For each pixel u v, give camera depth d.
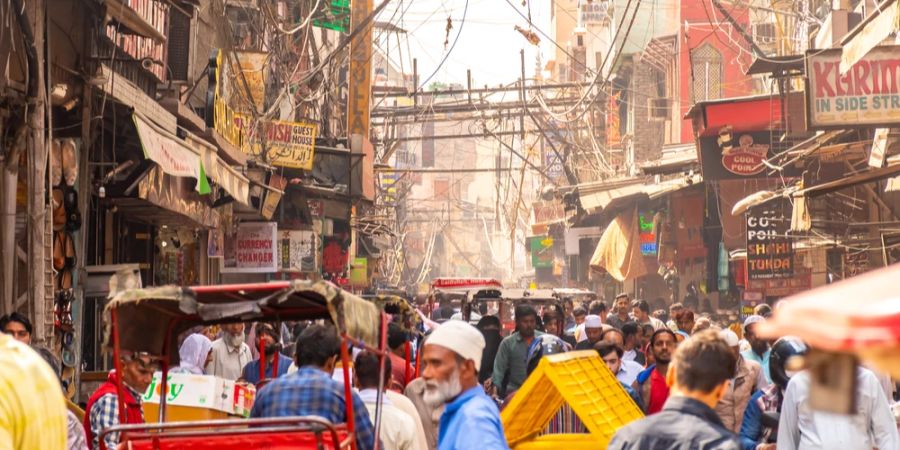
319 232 31.89
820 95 16.08
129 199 15.85
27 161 10.88
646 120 50.28
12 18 10.80
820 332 1.75
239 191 18.81
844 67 15.01
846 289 1.84
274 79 27.97
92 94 13.68
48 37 11.70
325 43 36.75
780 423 7.00
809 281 26.36
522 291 24.28
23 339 8.32
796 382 6.89
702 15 44.31
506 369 12.15
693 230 36.06
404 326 9.11
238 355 11.45
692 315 14.42
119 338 5.91
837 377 1.76
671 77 46.41
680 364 4.16
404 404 7.11
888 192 22.91
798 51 30.00
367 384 6.66
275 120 25.09
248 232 24.39
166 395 6.78
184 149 14.40
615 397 6.93
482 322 14.65
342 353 5.22
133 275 5.64
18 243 11.45
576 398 6.14
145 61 14.12
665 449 4.00
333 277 35.03
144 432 5.30
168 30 16.97
